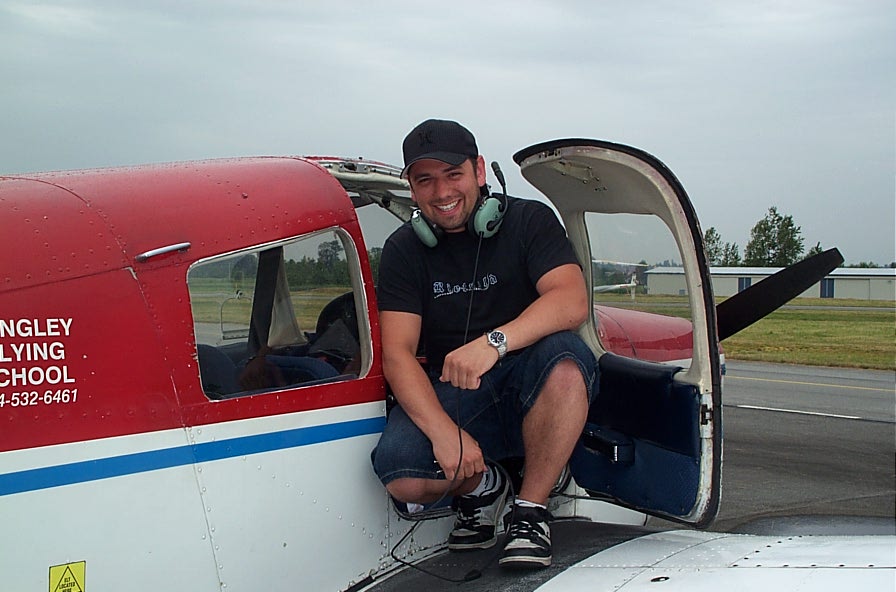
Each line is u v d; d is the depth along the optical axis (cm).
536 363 234
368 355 240
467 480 245
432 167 237
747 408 943
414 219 244
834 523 520
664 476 242
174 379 199
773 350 1611
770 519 529
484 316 252
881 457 698
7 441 176
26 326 180
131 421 192
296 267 230
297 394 221
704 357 229
